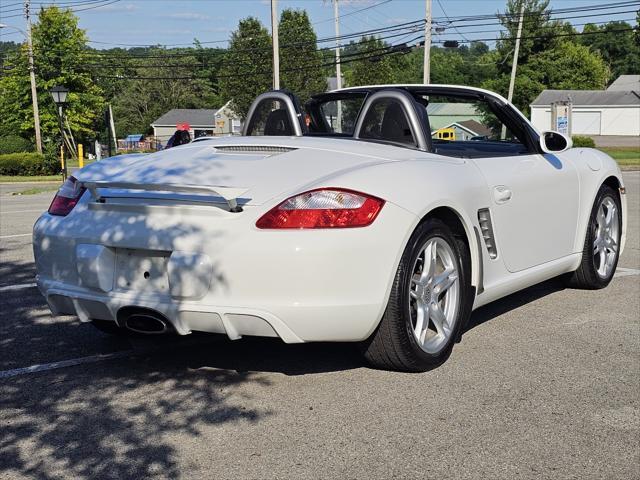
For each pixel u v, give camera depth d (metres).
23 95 56.84
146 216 3.67
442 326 4.04
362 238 3.47
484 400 3.61
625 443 3.17
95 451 3.09
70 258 3.84
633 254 7.66
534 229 4.86
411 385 3.80
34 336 4.78
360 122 4.52
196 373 4.03
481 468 2.93
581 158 5.58
